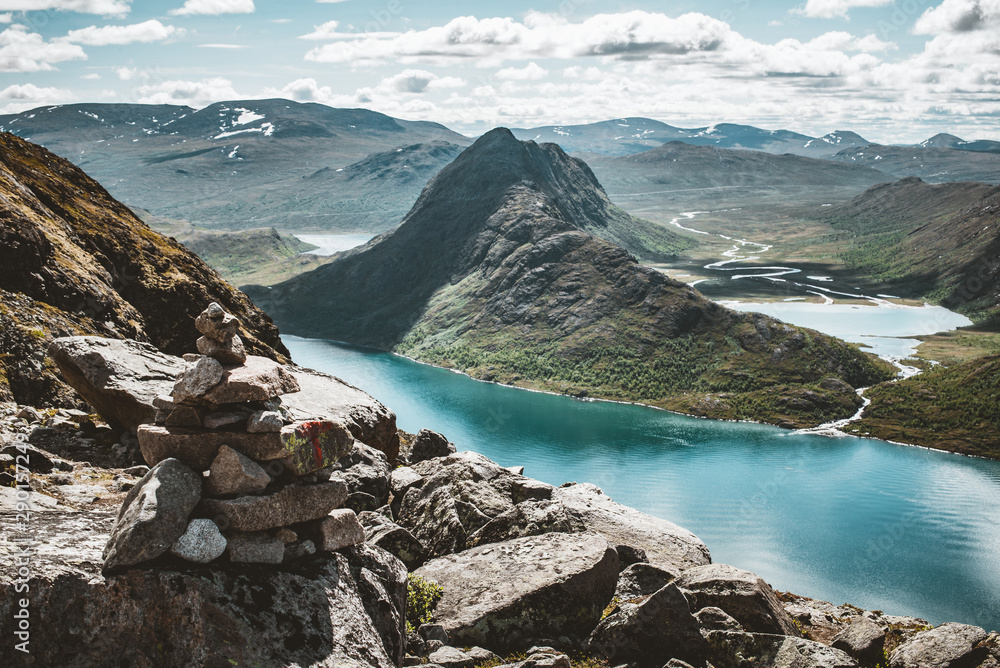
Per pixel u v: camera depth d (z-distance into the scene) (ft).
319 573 42.01
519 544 65.21
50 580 34.27
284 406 44.21
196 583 36.32
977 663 54.03
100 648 34.37
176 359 82.74
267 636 36.83
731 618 55.42
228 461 39.50
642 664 53.01
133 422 74.59
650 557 73.15
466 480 80.53
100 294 183.93
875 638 57.67
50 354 74.79
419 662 49.03
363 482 83.41
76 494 53.72
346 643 39.47
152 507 36.86
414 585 59.06
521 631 56.03
